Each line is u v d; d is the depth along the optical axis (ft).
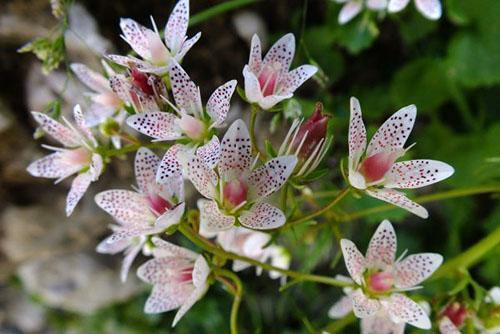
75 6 0.67
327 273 0.78
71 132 0.53
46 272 0.86
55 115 0.56
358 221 0.74
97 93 0.57
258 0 0.70
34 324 0.95
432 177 0.49
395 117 0.49
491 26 0.69
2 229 0.78
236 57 0.71
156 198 0.51
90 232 0.79
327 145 0.52
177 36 0.51
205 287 0.52
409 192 0.65
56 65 0.57
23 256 0.80
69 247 0.80
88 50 0.68
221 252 0.52
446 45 0.73
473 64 0.70
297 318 0.81
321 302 0.80
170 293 0.53
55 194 0.77
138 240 0.55
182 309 0.50
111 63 0.55
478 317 0.55
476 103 0.73
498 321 0.54
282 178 0.48
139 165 0.52
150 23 0.68
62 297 0.88
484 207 0.73
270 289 0.82
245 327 0.83
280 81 0.51
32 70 0.71
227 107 0.49
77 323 0.95
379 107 0.73
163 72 0.50
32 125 0.74
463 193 0.59
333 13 0.71
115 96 0.54
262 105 0.50
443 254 0.75
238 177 0.49
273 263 0.64
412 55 0.74
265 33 0.72
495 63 0.69
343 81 0.74
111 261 0.85
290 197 0.56
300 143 0.49
